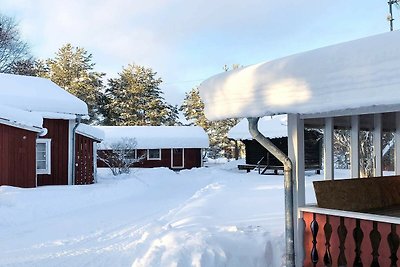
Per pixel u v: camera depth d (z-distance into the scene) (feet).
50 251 22.38
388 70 10.36
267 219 23.54
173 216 28.96
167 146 118.73
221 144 171.01
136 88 178.60
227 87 14.67
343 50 11.44
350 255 14.29
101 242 24.23
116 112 176.24
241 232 18.62
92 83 175.32
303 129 15.67
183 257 15.90
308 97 12.26
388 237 13.32
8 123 44.78
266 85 13.42
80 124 61.05
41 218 33.78
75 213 36.04
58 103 56.49
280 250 17.15
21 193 39.11
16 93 55.26
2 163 44.52
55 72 172.65
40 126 47.70
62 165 56.85
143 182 62.13
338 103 11.53
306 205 16.01
